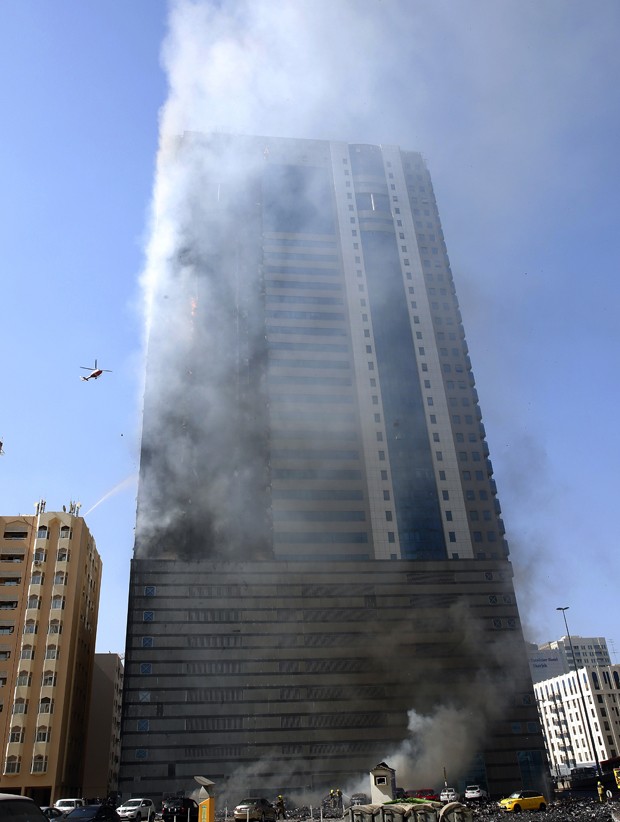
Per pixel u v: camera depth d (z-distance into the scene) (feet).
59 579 306.76
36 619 297.33
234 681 306.55
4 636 293.43
